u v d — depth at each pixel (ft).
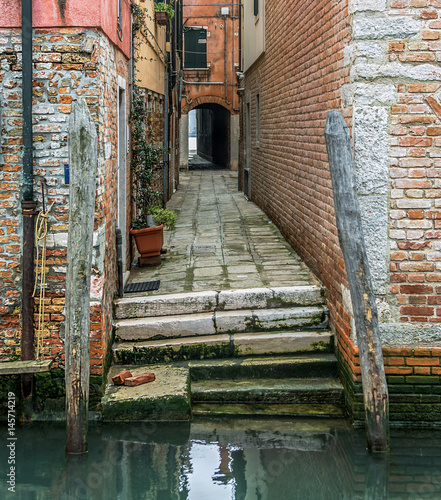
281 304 21.25
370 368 15.15
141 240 26.27
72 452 15.47
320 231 22.21
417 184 16.69
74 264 14.74
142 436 16.80
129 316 20.81
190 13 83.10
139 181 28.84
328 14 20.10
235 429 17.26
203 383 19.26
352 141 16.75
